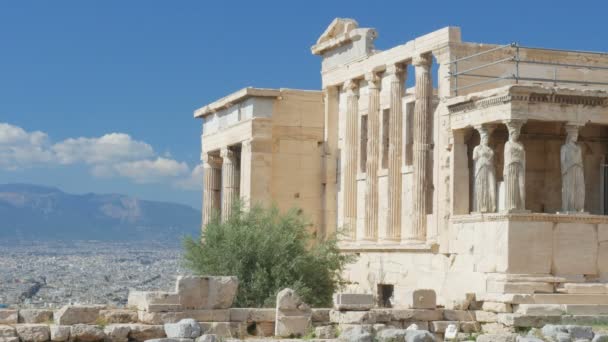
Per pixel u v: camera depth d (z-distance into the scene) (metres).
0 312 34.50
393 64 52.97
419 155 50.06
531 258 41.94
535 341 33.03
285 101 59.94
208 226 50.25
